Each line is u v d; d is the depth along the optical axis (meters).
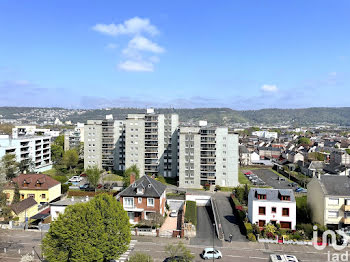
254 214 65.62
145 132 125.19
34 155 136.50
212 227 69.00
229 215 78.94
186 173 112.69
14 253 52.91
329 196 63.78
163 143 126.62
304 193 98.00
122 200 70.31
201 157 113.31
